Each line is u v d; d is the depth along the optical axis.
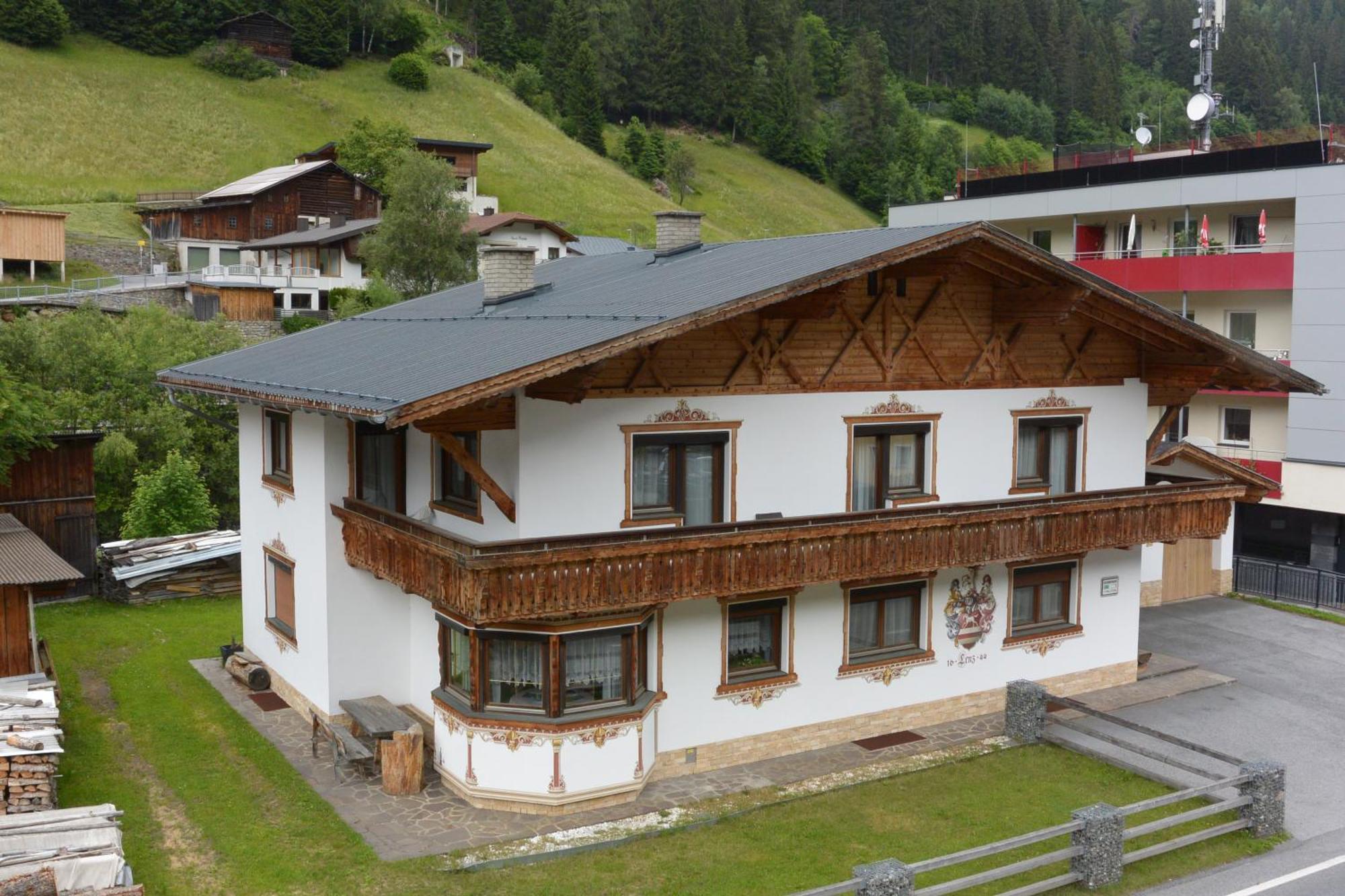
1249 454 37.66
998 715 20.06
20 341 33.50
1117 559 21.66
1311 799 16.67
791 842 14.91
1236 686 21.94
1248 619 27.20
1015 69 164.50
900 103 150.12
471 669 15.89
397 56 122.56
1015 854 14.88
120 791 16.27
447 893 13.40
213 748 18.03
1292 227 37.22
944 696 19.56
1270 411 37.31
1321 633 26.06
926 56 167.75
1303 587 29.53
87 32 106.38
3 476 25.72
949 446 19.25
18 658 18.39
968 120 155.88
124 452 31.53
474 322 19.64
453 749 16.22
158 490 30.45
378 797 16.17
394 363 16.94
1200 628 26.25
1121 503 19.48
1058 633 20.84
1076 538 19.11
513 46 143.25
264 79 110.06
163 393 34.75
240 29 112.31
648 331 14.26
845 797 16.42
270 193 75.31
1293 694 21.48
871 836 15.16
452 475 17.83
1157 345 20.66
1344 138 38.03
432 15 142.38
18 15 98.69
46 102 91.50
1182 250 38.56
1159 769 17.44
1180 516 20.53
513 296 21.06
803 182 138.88
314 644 18.78
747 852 14.59
